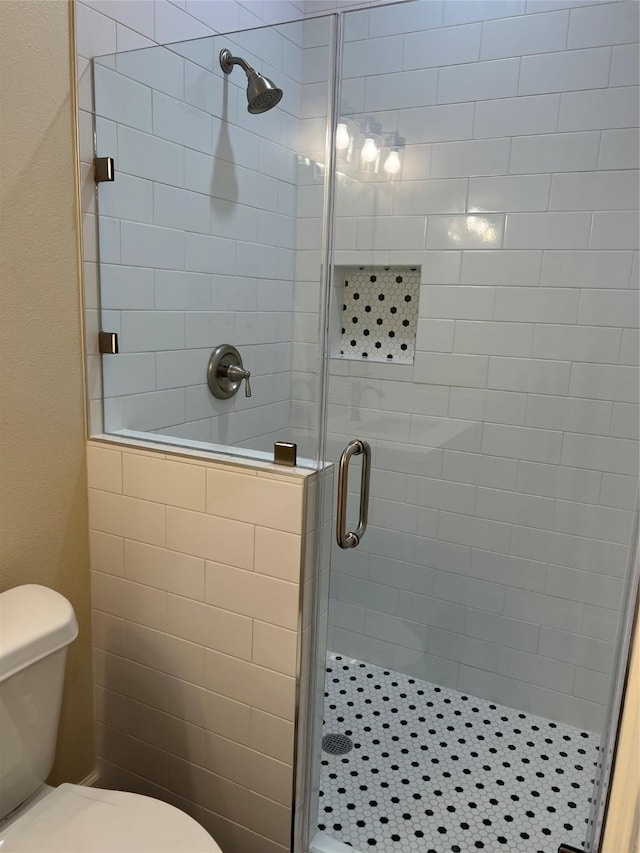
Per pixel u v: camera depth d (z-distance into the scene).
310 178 1.94
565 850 1.29
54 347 1.46
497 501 2.06
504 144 1.91
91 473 1.60
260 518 1.38
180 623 1.54
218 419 1.78
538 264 1.92
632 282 1.82
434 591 2.17
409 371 2.09
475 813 1.68
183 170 1.68
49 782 1.62
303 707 1.45
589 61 1.78
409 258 2.05
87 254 1.50
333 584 2.17
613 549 1.94
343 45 2.03
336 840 1.58
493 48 1.88
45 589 1.36
